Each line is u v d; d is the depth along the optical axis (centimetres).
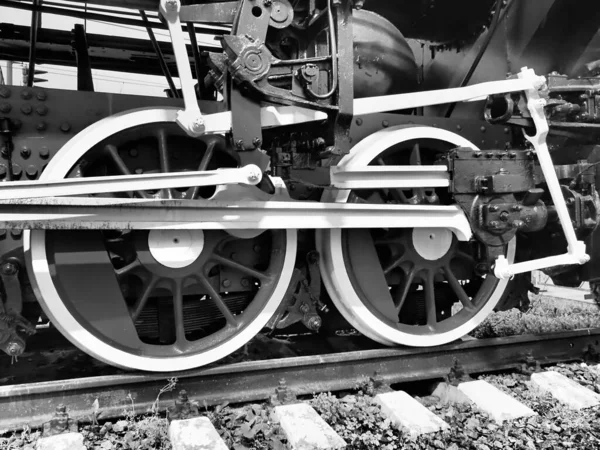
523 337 309
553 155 331
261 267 275
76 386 218
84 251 223
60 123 222
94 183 197
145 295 238
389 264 288
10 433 208
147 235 233
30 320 238
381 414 239
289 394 242
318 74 219
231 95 210
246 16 208
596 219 295
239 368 243
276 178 248
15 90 214
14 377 256
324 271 272
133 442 203
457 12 315
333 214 240
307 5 244
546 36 307
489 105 281
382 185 251
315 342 333
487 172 266
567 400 262
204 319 271
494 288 297
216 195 235
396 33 293
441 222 262
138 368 227
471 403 255
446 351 290
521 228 277
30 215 196
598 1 289
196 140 251
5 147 212
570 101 294
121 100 232
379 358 274
